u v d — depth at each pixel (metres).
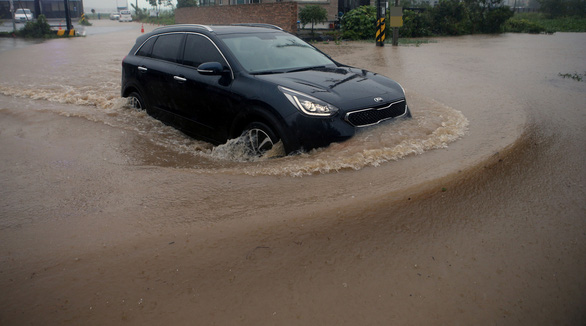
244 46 5.54
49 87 9.56
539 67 11.66
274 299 2.36
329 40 22.58
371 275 2.56
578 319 2.27
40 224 3.18
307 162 4.25
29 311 2.28
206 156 5.02
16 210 3.41
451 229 3.08
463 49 16.88
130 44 21.75
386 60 13.31
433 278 2.55
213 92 5.27
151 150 5.17
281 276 2.55
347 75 5.34
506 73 10.61
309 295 2.39
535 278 2.58
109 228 3.09
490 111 6.68
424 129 5.28
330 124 4.43
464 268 2.65
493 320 2.25
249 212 3.28
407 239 2.94
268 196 3.57
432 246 2.87
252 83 4.89
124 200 3.57
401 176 3.95
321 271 2.60
